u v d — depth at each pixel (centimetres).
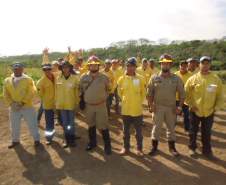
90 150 443
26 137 505
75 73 454
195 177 361
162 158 413
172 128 413
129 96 405
